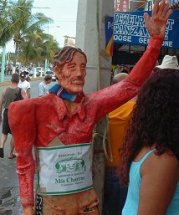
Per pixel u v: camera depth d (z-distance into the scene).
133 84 3.18
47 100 3.01
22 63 67.38
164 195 1.79
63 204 3.00
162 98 1.96
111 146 3.75
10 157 9.46
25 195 3.02
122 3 10.24
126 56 10.08
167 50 8.57
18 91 9.20
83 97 3.09
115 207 3.94
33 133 3.03
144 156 1.91
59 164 3.00
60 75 3.04
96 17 3.85
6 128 9.26
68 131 3.01
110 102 3.14
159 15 3.14
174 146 1.86
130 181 2.00
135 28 6.79
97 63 3.88
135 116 2.05
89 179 3.12
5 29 41.91
